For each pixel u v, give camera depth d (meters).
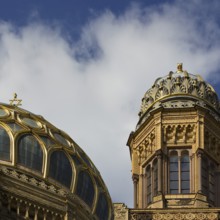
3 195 76.00
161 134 101.25
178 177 99.75
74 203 79.12
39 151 79.88
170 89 103.88
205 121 101.75
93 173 82.88
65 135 83.44
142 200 101.62
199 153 100.12
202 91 103.88
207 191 99.50
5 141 79.25
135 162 103.81
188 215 94.88
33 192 77.38
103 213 83.12
